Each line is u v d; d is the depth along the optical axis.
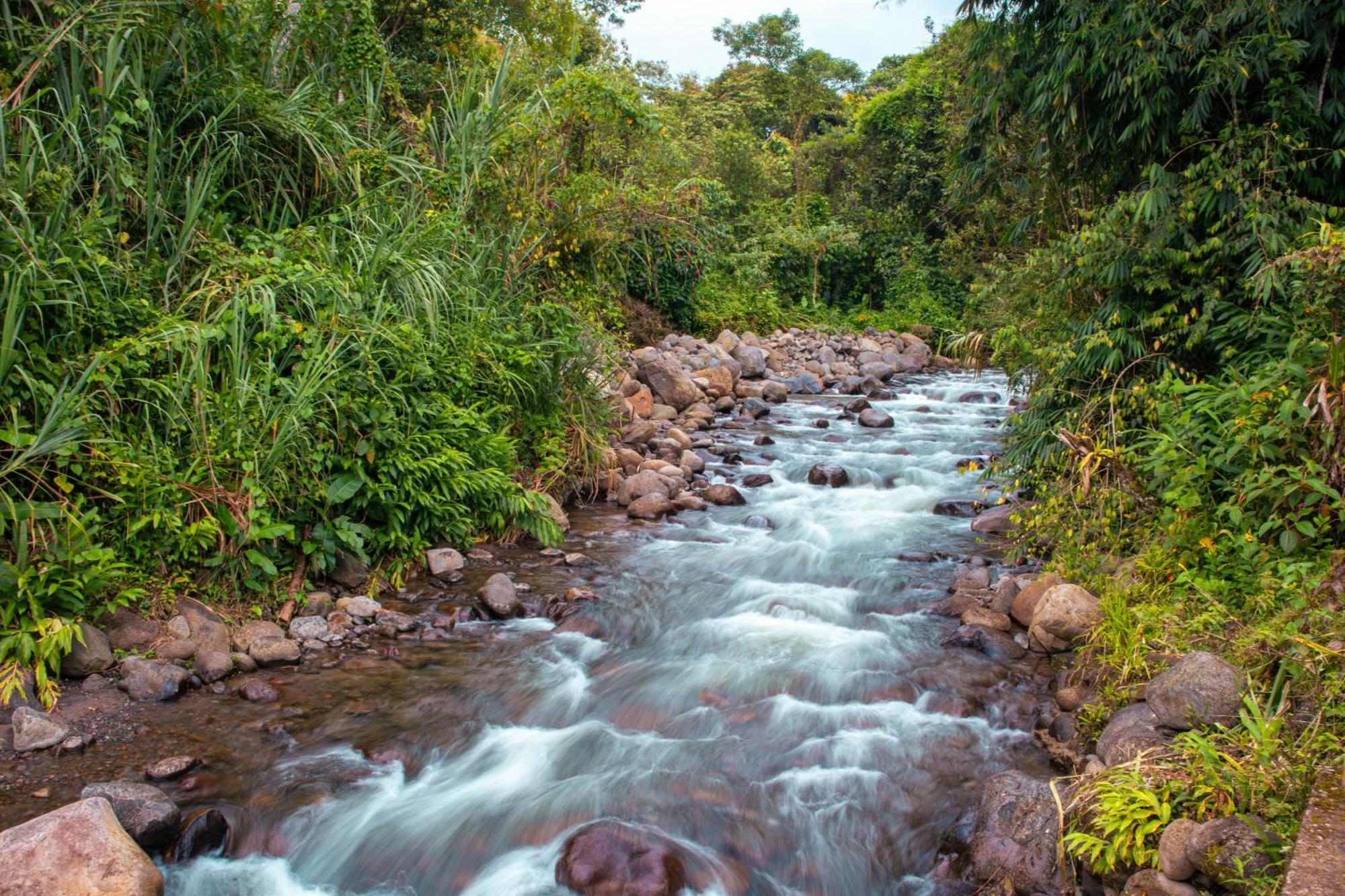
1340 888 2.15
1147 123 6.15
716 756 4.12
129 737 4.06
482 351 7.08
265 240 6.49
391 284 6.72
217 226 6.18
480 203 8.41
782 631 5.47
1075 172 7.37
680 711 4.51
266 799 3.71
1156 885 2.79
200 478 5.09
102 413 5.03
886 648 5.19
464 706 4.54
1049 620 4.98
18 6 6.00
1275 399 4.53
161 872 3.13
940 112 25.66
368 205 7.26
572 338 8.17
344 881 3.33
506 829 3.59
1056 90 6.59
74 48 5.87
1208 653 3.58
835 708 4.50
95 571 4.49
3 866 2.85
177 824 3.41
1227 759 3.05
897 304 25.33
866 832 3.60
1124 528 5.48
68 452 4.52
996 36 7.25
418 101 12.02
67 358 4.94
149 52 6.62
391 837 3.54
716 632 5.48
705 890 3.26
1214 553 4.56
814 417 13.62
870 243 26.73
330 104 8.09
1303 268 4.72
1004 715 4.41
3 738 3.90
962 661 4.99
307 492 5.59
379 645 5.20
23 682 4.16
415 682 4.77
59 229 5.09
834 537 7.42
